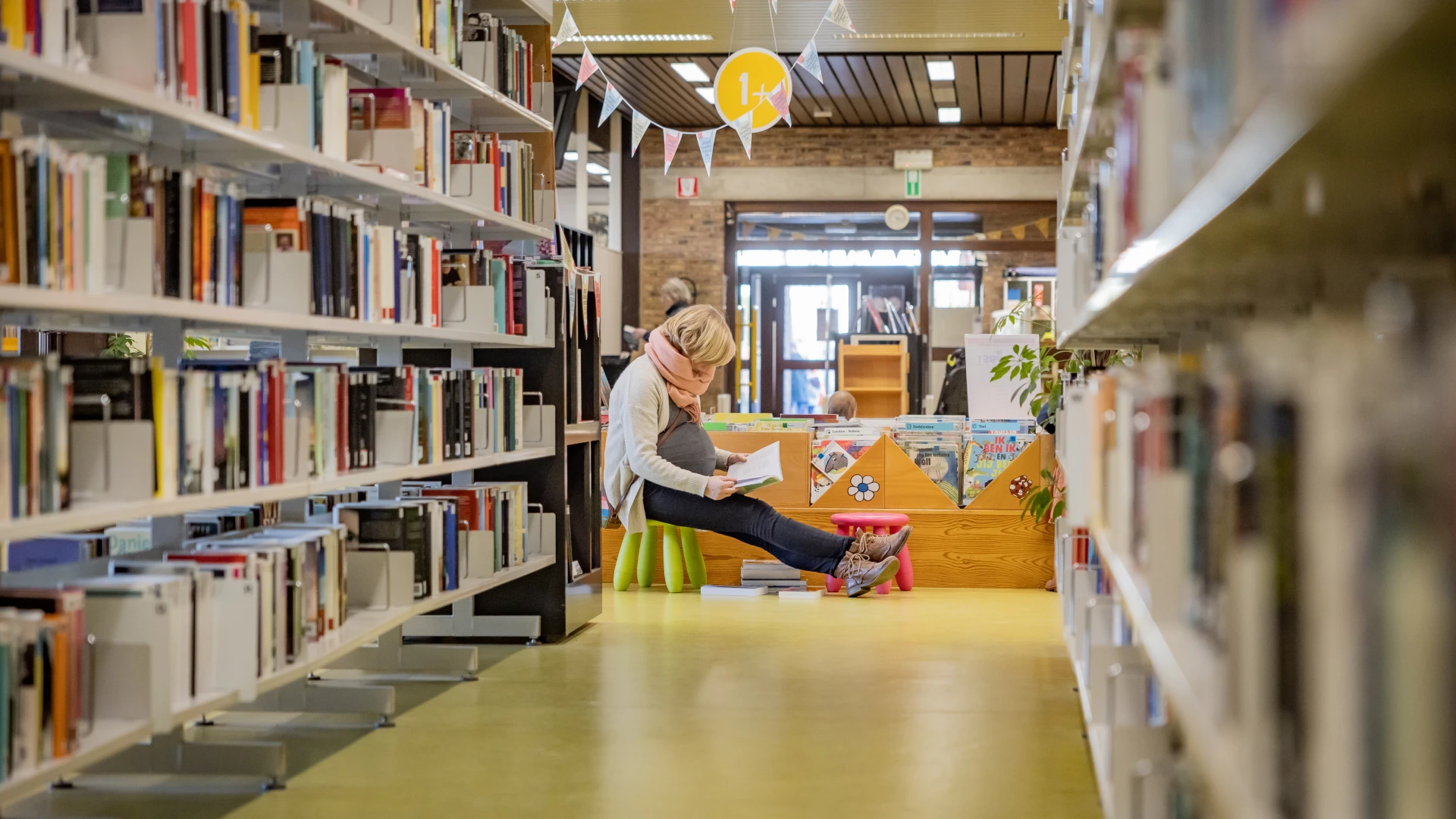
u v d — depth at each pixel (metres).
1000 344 6.91
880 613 5.55
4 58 2.07
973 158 14.22
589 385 5.48
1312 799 0.80
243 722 3.59
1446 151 0.83
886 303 14.30
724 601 5.95
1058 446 4.46
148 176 2.65
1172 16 1.46
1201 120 1.17
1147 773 1.93
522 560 4.76
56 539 3.49
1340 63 0.65
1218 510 1.22
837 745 3.33
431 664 4.23
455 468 4.07
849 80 11.97
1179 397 1.48
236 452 2.90
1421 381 0.62
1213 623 1.25
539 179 5.26
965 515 6.40
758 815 2.72
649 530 6.37
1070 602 3.65
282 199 3.22
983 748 3.30
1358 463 0.71
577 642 4.88
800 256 14.42
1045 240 14.16
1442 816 0.58
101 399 2.55
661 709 3.75
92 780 2.95
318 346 4.76
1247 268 1.58
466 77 4.37
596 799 2.84
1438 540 0.59
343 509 3.79
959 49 10.69
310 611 3.19
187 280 2.77
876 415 12.59
